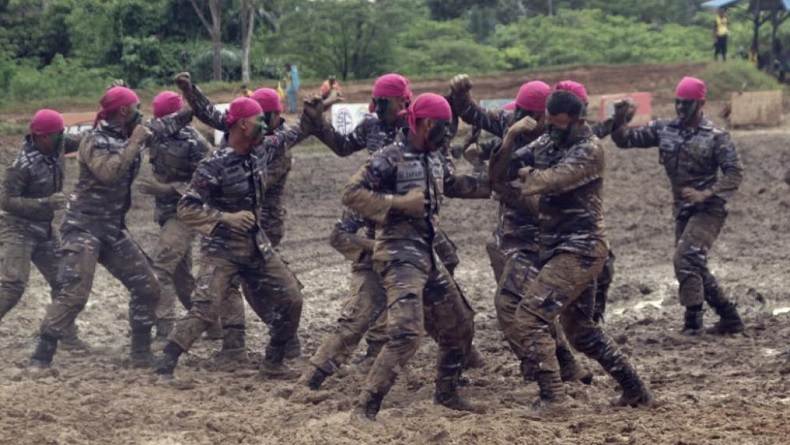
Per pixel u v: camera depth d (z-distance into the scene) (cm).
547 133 952
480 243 2156
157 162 1285
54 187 1266
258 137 1048
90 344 1369
